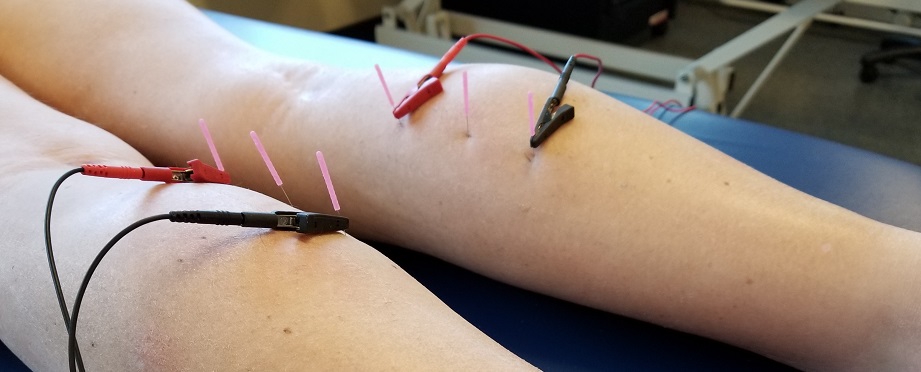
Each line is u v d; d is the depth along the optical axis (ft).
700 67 2.74
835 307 0.93
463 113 1.09
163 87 1.40
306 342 0.77
